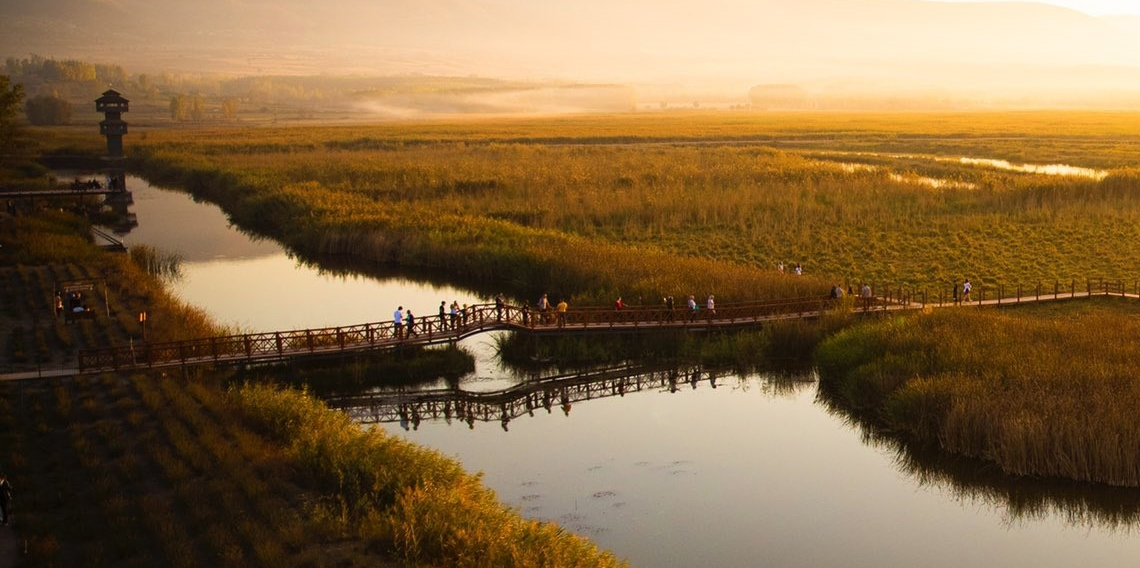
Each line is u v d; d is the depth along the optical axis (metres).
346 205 90.50
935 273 63.94
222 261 76.50
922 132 190.88
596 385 46.56
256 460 32.12
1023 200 87.06
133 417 35.22
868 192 93.69
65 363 42.97
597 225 83.94
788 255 70.31
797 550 30.17
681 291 55.06
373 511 28.06
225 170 122.56
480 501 29.72
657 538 30.84
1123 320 47.53
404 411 43.25
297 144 162.62
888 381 40.88
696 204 87.06
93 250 73.25
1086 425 34.41
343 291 65.19
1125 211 80.31
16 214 87.19
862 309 52.31
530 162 127.62
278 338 46.19
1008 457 34.50
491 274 67.94
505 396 45.25
